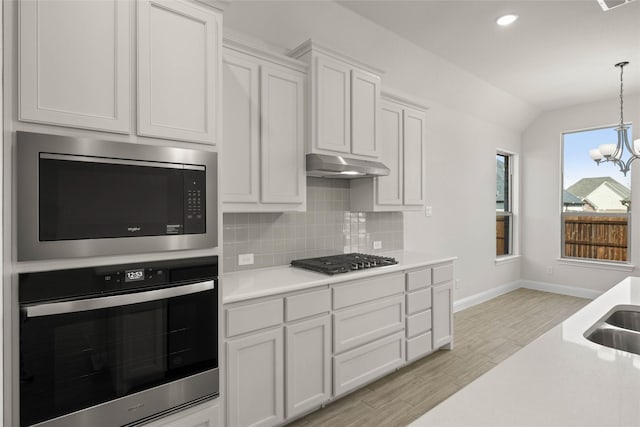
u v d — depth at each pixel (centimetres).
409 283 273
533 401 79
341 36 273
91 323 129
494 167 491
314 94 235
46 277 120
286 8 236
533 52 330
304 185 236
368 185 296
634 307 163
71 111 125
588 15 268
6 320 114
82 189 126
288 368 199
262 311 188
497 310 436
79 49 127
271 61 219
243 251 245
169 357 148
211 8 161
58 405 123
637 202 451
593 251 493
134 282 138
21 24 116
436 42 309
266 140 216
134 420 140
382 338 254
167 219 146
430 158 396
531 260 539
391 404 233
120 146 134
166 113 147
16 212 115
